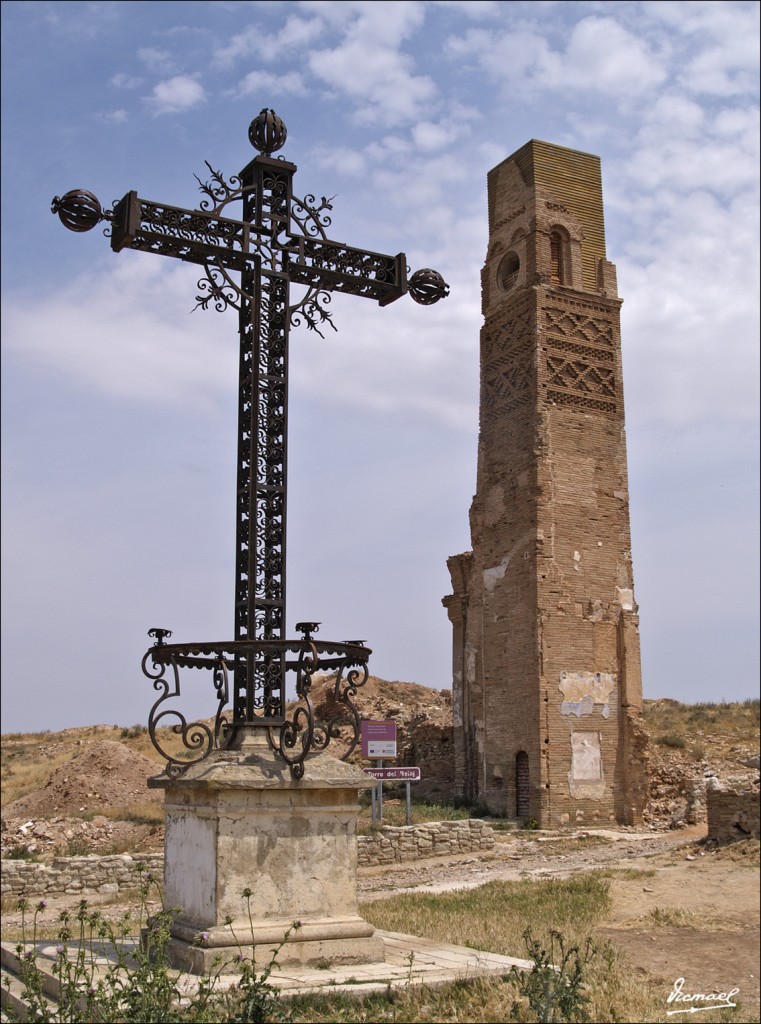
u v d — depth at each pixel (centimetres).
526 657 3459
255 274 1059
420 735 4200
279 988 783
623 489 3688
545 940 1458
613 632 3562
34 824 3194
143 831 3156
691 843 2736
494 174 3991
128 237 1009
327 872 914
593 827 3362
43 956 964
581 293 3747
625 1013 991
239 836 883
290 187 1101
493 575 3669
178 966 865
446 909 1833
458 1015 803
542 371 3609
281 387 1051
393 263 1155
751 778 2728
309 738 902
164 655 961
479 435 3831
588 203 3875
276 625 1005
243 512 1024
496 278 3881
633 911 1952
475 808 3547
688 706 5888
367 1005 818
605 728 3478
